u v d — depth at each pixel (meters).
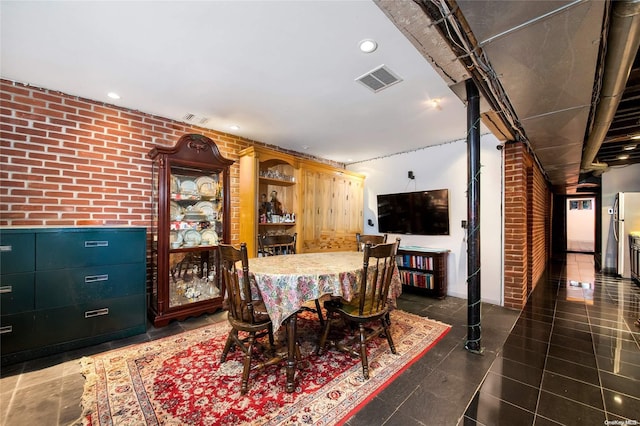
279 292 1.84
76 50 1.87
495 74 1.71
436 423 1.49
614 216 5.52
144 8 1.48
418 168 4.43
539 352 2.28
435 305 3.52
